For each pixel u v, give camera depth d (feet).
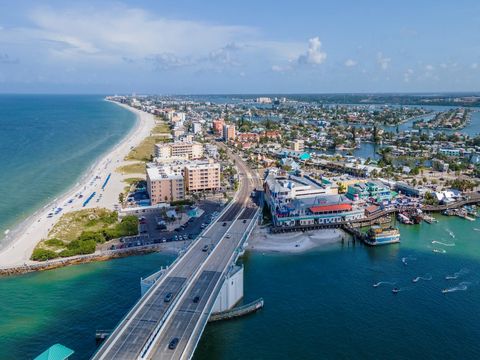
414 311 495.82
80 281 556.10
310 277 584.40
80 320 463.01
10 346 415.23
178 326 395.55
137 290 532.32
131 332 384.68
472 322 473.67
